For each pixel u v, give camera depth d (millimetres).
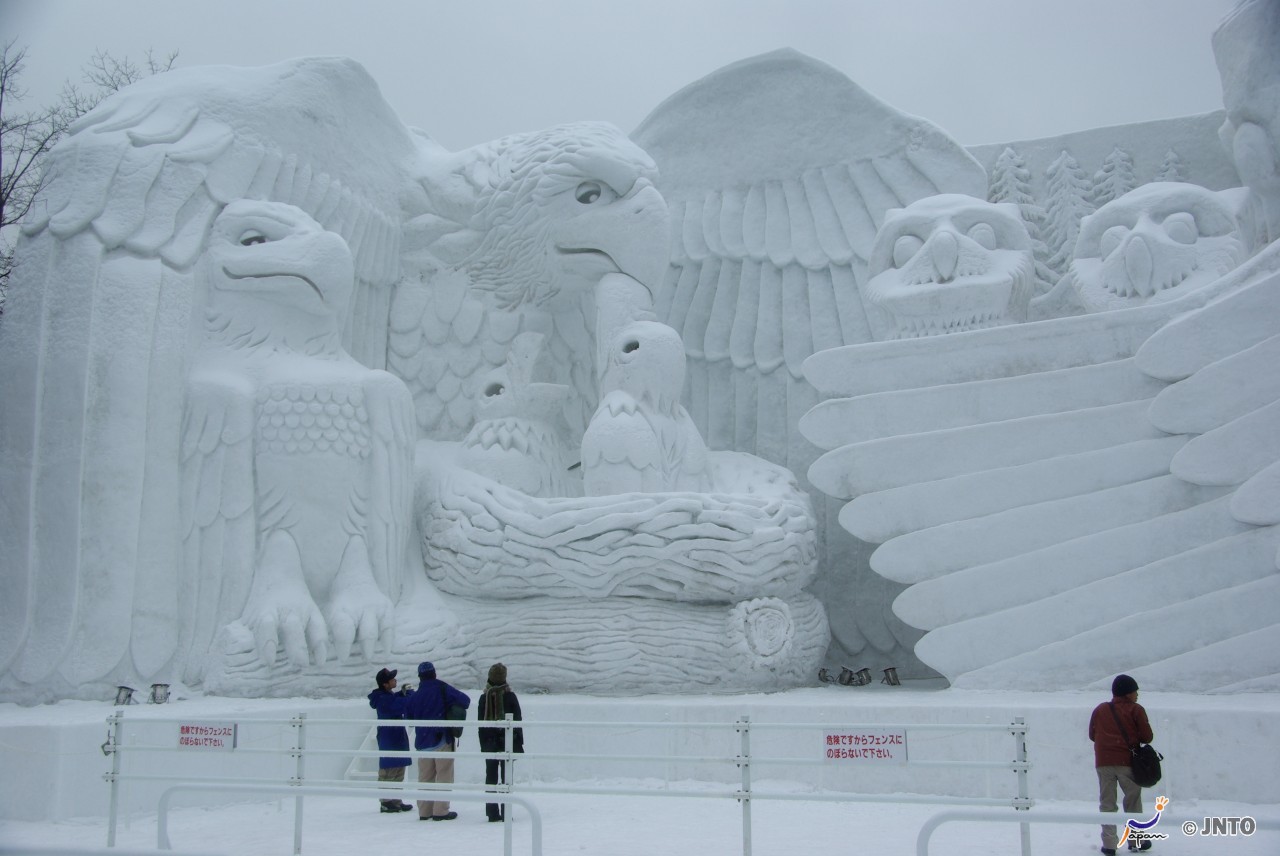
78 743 6094
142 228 8562
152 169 8703
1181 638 7637
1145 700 7094
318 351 9094
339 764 7328
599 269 10070
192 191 8844
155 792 6340
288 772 7035
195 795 6562
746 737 4668
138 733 6328
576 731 7527
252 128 9336
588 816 6051
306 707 7375
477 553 8805
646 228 9945
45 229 8531
